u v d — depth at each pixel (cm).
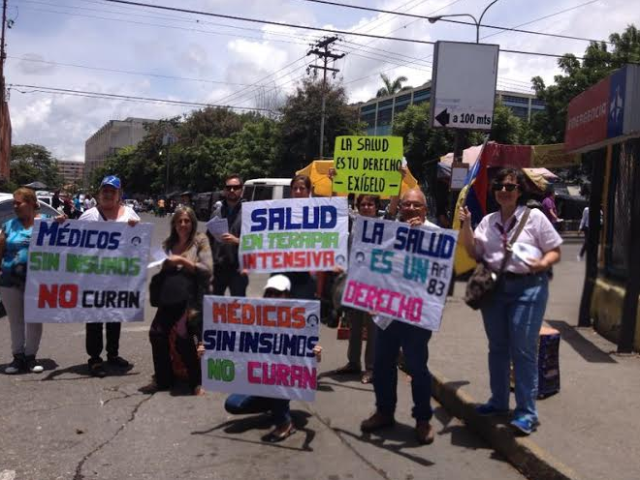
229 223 658
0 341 756
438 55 972
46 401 539
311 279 559
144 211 6975
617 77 691
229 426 492
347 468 422
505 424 462
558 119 2756
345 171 668
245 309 475
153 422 496
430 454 451
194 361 563
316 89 3734
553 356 538
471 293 455
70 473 404
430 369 617
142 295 622
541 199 1484
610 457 412
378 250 471
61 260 607
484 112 979
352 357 646
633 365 636
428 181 1812
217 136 6000
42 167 10269
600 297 792
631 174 742
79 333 812
